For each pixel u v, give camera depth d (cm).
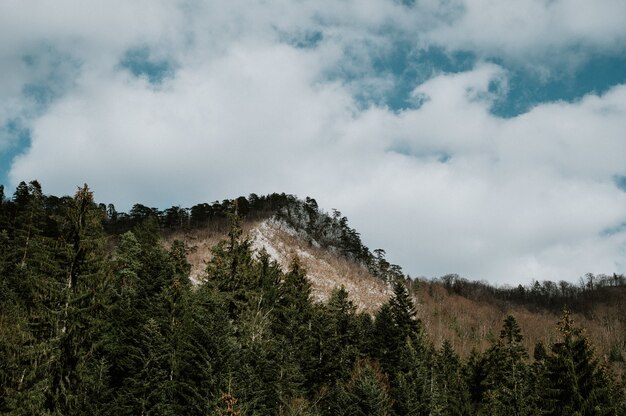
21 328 2720
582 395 3906
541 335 14262
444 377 5316
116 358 3362
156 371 3102
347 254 18012
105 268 2825
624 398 4303
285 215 17925
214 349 3080
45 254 2714
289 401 3634
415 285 17862
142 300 3772
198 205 16650
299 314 4975
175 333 3303
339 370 4616
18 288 4012
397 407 4112
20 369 2578
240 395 2944
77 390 2605
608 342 12875
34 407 2391
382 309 6312
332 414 4038
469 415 4838
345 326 5525
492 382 5466
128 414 2991
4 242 5391
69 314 2600
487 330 13950
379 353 5609
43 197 7288
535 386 4953
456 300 18862
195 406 2934
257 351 3434
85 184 2823
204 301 3719
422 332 6188
